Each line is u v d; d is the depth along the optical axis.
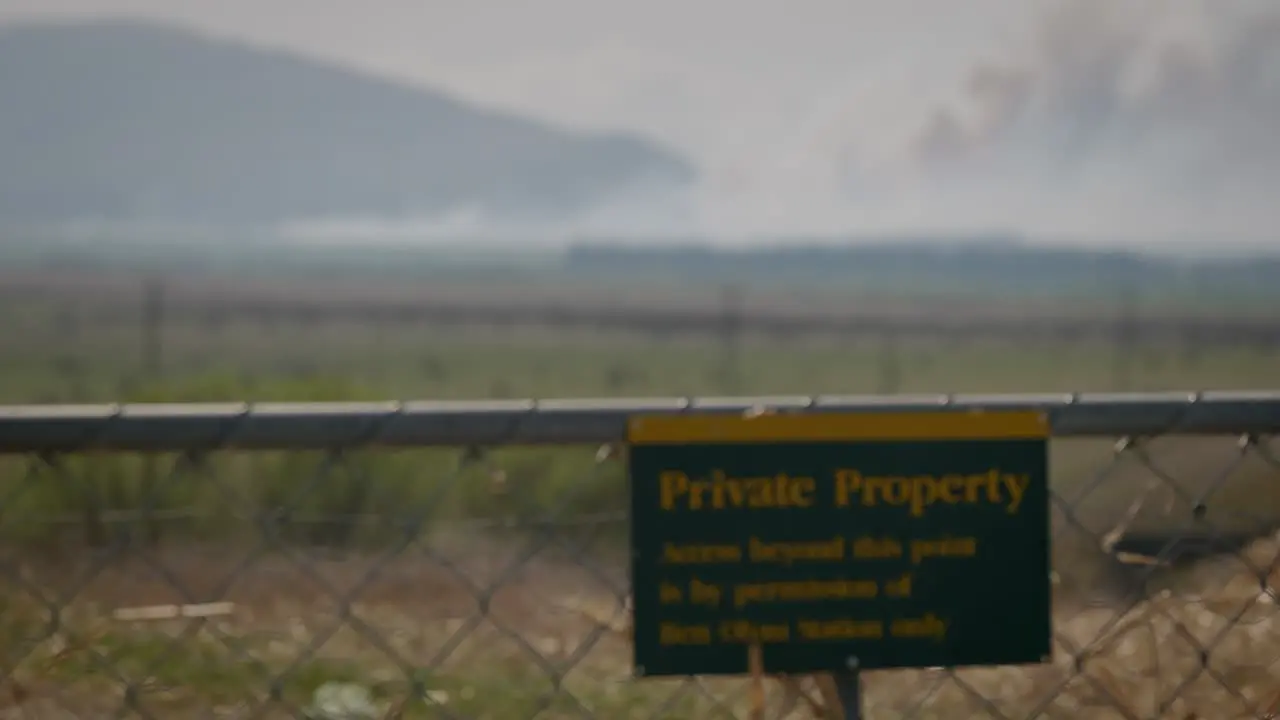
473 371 163.12
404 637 17.58
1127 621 15.49
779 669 10.54
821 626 10.59
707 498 10.48
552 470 25.33
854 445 10.62
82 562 20.16
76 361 160.88
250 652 16.72
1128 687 14.93
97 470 23.80
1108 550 13.80
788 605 10.55
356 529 22.06
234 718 14.95
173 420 10.23
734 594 10.50
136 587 19.06
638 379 149.50
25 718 14.55
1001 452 10.77
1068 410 11.56
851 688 10.88
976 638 10.73
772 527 10.53
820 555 10.58
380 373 150.75
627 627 13.62
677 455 10.46
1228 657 15.22
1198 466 17.53
